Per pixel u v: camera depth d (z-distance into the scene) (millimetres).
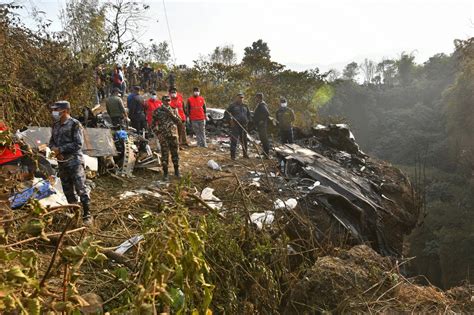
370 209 6703
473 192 34188
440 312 3410
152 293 1611
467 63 32125
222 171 8164
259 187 7008
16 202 4051
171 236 1893
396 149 63094
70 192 4941
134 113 10266
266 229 4656
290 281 3873
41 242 3746
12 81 7945
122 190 6383
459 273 22547
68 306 1661
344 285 3574
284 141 10680
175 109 9789
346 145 11148
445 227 28391
